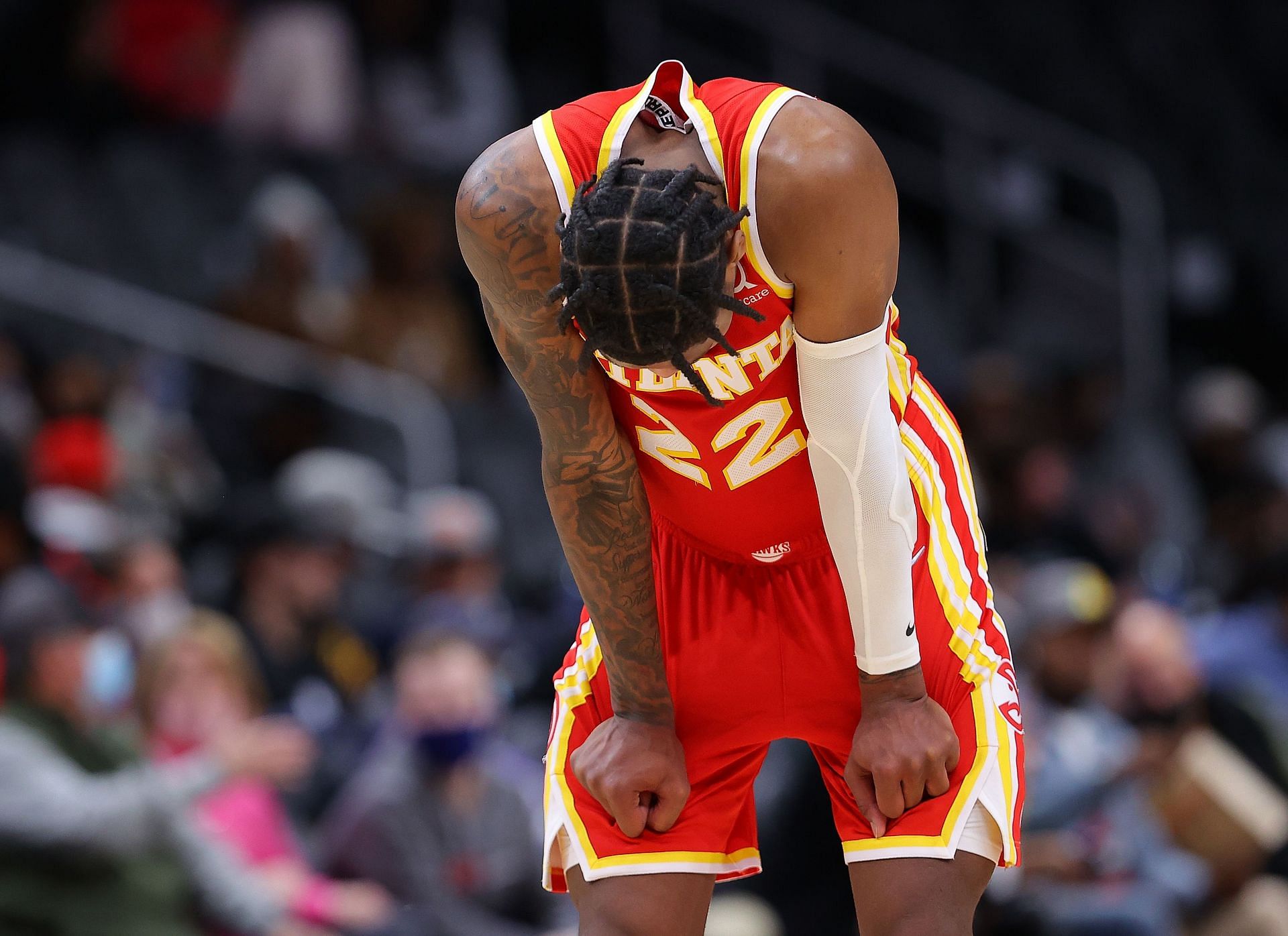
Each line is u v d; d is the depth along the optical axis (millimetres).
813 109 5551
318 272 20953
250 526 14766
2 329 20172
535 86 28438
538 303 5672
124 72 25641
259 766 10977
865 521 5871
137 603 14375
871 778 6184
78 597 11891
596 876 6340
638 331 5156
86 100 25703
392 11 25938
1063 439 25031
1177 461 27094
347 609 15586
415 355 21188
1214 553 18047
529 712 15141
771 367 5832
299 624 14570
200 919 10844
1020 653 13898
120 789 10562
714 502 6312
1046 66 32281
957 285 28984
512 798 12086
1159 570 21156
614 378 6020
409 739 11984
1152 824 12641
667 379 5898
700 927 6473
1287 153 33312
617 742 6418
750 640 6512
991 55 32031
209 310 20359
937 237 29562
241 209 24719
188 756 11977
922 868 6035
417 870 11648
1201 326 31969
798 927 12188
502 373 23281
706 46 29562
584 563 6289
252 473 19016
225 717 12227
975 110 29875
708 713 6555
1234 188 32625
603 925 6289
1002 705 6332
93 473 16688
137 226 24062
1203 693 13148
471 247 5676
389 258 21594
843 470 5812
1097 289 29641
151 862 10570
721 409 5977
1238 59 33750
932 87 29781
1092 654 13719
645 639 6363
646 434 6180
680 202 5172
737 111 5574
